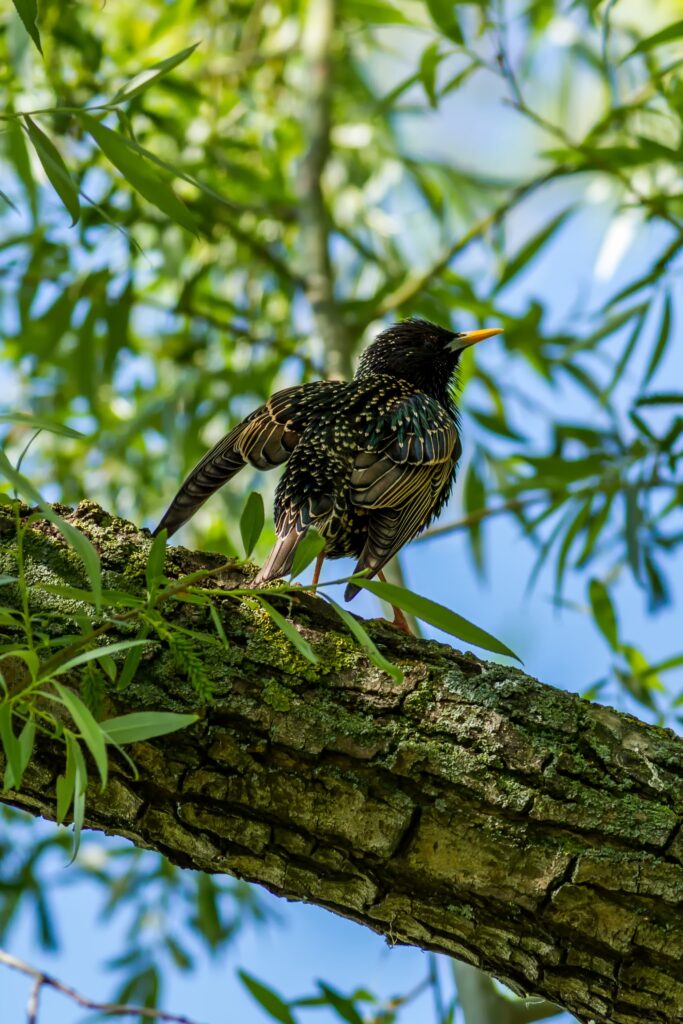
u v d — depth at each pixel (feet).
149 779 17.90
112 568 19.15
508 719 18.24
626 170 44.47
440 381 35.17
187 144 43.45
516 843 17.74
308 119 47.83
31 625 17.69
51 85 37.78
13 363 46.47
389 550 25.59
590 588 33.24
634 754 18.20
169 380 48.57
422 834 17.83
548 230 43.06
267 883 18.49
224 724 17.97
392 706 18.19
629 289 37.47
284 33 50.85
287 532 25.18
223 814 18.01
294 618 18.89
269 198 45.01
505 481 43.80
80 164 41.45
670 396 35.55
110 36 46.80
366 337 46.19
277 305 50.31
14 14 35.60
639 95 42.93
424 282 45.09
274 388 48.96
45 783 17.99
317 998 29.07
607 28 31.40
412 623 33.12
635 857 17.65
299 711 18.03
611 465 37.01
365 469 25.89
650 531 37.35
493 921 17.95
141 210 42.78
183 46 47.14
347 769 17.90
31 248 42.86
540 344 43.65
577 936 17.79
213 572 16.49
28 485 14.33
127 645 15.58
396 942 18.80
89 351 41.98
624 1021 18.11
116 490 45.98
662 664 32.32
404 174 51.72
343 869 18.04
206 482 25.62
